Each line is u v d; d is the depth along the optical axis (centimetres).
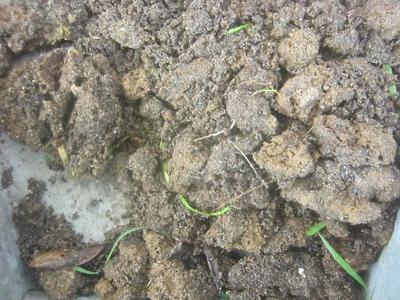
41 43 22
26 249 21
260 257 20
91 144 21
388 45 20
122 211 22
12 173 22
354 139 18
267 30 20
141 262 20
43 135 21
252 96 19
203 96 20
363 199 18
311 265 20
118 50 22
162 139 21
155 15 21
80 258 21
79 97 20
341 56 20
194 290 20
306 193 19
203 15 20
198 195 20
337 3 20
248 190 19
